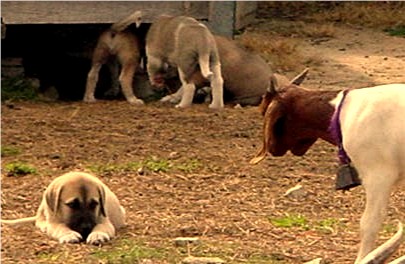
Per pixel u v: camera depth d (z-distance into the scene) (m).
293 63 18.69
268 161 13.11
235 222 10.48
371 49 20.28
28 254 9.31
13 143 13.91
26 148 13.67
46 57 18.12
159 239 9.82
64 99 17.59
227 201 11.36
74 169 12.70
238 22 21.42
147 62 17.08
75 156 13.32
